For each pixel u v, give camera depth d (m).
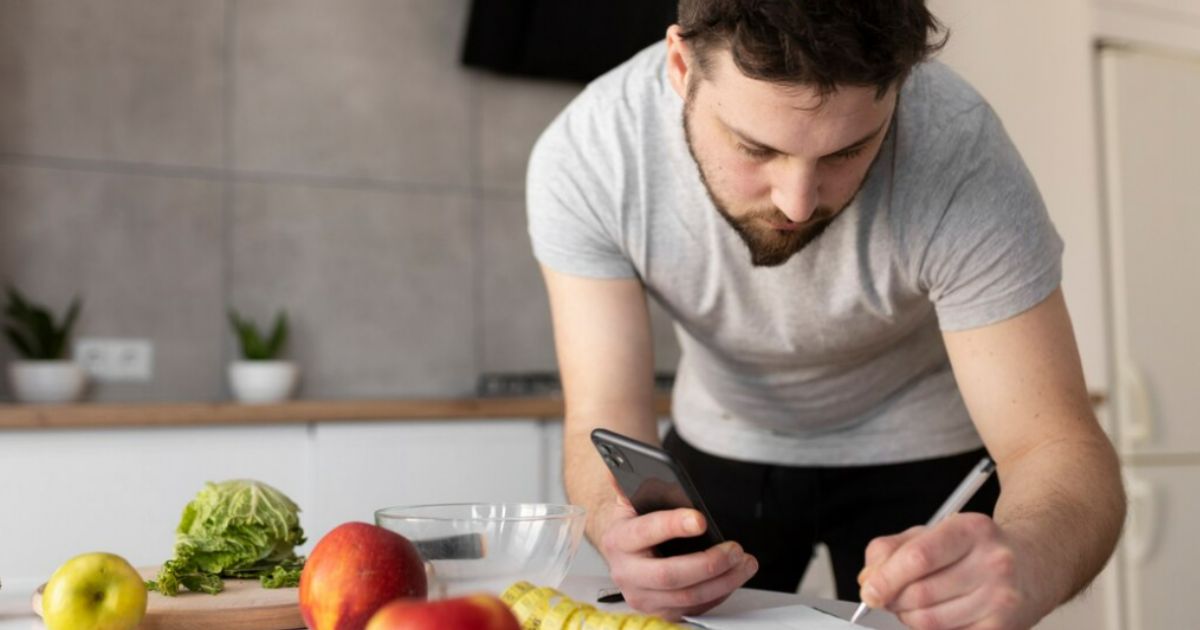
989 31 3.07
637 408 1.29
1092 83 3.21
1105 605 3.05
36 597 0.93
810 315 1.34
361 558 0.80
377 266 3.10
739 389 1.55
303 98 3.04
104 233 2.83
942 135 1.19
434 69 3.18
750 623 0.91
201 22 2.94
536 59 3.16
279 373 2.79
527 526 0.84
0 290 2.72
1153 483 3.13
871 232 1.23
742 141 0.95
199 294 2.91
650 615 0.85
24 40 2.77
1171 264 3.23
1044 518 0.95
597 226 1.32
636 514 1.00
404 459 2.48
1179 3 3.32
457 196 3.20
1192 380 3.22
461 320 3.18
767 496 1.63
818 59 0.85
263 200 2.99
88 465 2.24
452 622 0.58
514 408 2.58
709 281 1.34
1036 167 3.11
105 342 2.81
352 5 3.10
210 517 1.07
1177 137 3.28
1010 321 1.18
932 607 0.80
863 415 1.58
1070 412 1.14
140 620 0.87
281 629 0.93
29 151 2.76
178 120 2.91
